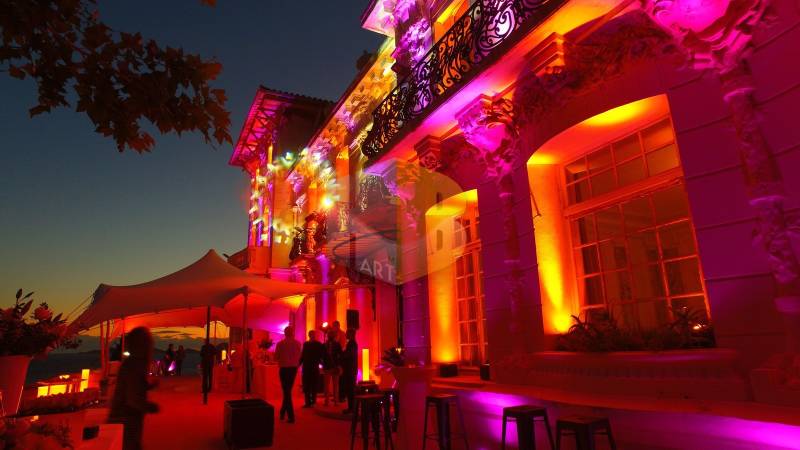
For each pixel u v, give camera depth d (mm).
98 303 7289
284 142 17578
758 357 3291
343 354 7820
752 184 3336
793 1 3260
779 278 3166
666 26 3723
